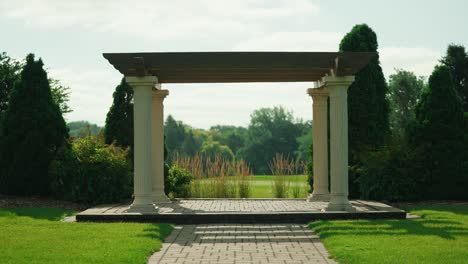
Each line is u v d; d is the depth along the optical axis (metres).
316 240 10.34
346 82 14.09
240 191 20.11
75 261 7.89
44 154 17.47
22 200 16.58
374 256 8.17
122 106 19.09
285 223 13.02
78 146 17.06
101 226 11.68
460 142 17.33
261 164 80.75
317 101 17.19
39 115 17.52
